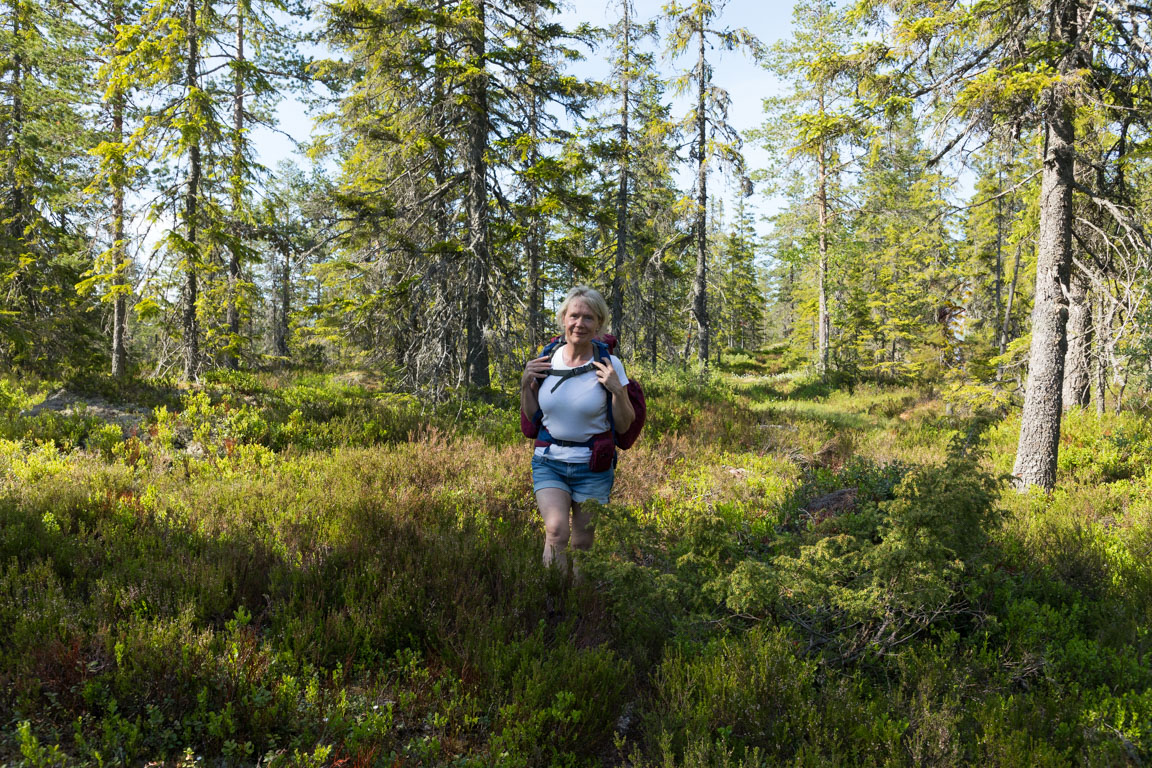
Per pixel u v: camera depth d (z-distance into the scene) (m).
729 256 48.12
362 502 5.47
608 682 3.11
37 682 2.60
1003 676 3.44
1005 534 5.52
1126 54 8.41
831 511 6.62
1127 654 3.61
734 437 11.99
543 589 3.96
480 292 14.24
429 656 3.31
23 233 18.20
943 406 19.16
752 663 3.23
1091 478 9.44
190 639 3.00
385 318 14.08
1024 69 8.68
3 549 3.96
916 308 32.38
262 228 17.02
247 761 2.58
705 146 23.58
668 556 4.26
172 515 5.02
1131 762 2.72
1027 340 13.58
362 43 14.27
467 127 14.09
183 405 11.38
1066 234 8.70
